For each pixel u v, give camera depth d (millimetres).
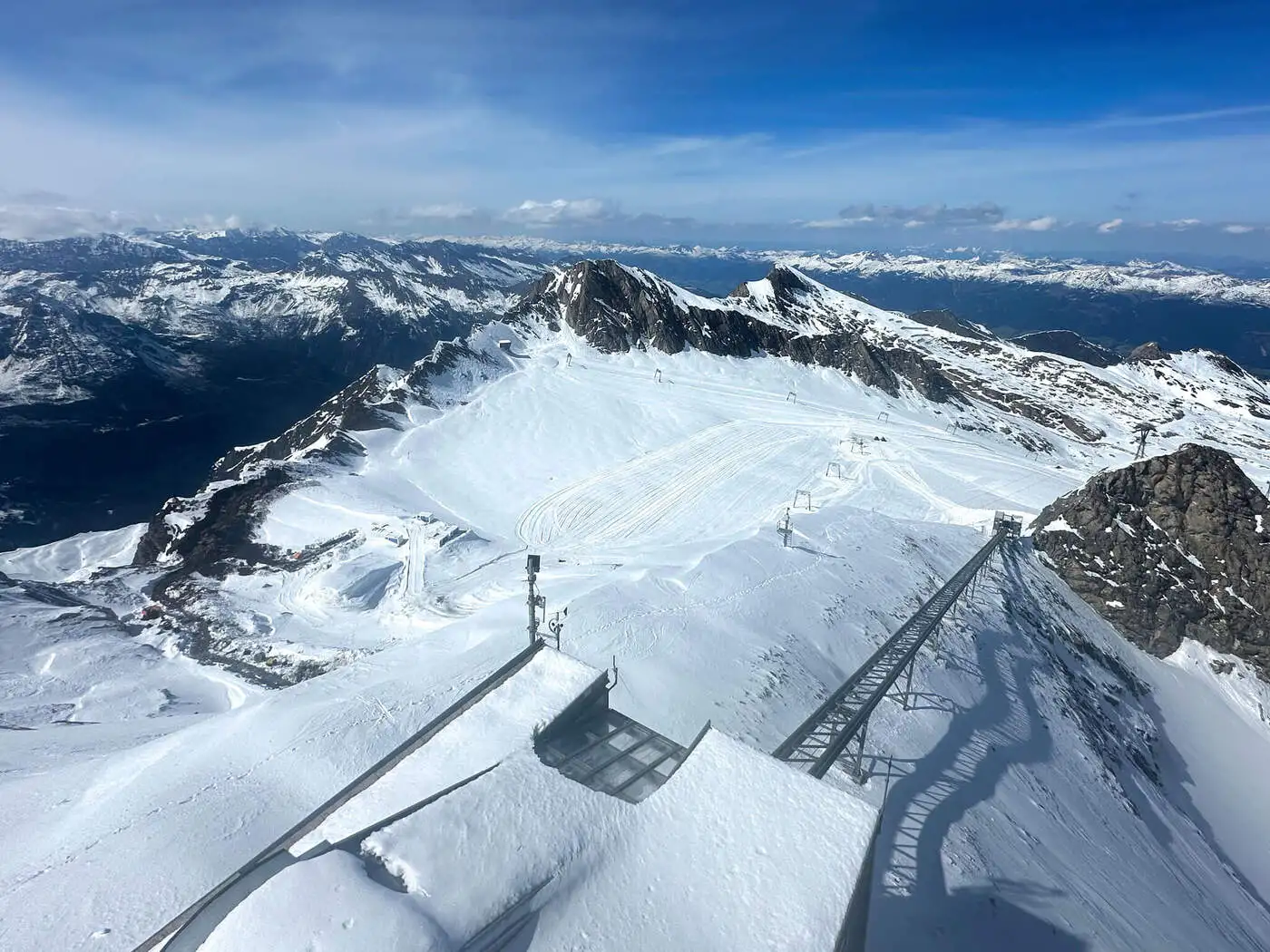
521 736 20484
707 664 41406
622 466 105312
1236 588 71250
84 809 28859
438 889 13492
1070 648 63781
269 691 52344
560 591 57312
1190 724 63781
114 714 48625
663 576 53562
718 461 108000
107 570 90062
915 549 68875
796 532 67125
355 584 68188
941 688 45062
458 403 123938
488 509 92562
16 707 49062
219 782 29219
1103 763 47438
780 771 17641
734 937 13625
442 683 37219
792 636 47188
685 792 17344
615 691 37219
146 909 22219
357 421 113438
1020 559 76188
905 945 24297
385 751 31672
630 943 13438
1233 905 40969
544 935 13477
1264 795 57719
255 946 11891
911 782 34500
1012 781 38219
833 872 14906
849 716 34250
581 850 15250
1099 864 35062
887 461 111188
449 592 66625
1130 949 28438
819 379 153250
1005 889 28781
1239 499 73625
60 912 21969
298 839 18609
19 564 113625
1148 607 73500
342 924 12172
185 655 59969
